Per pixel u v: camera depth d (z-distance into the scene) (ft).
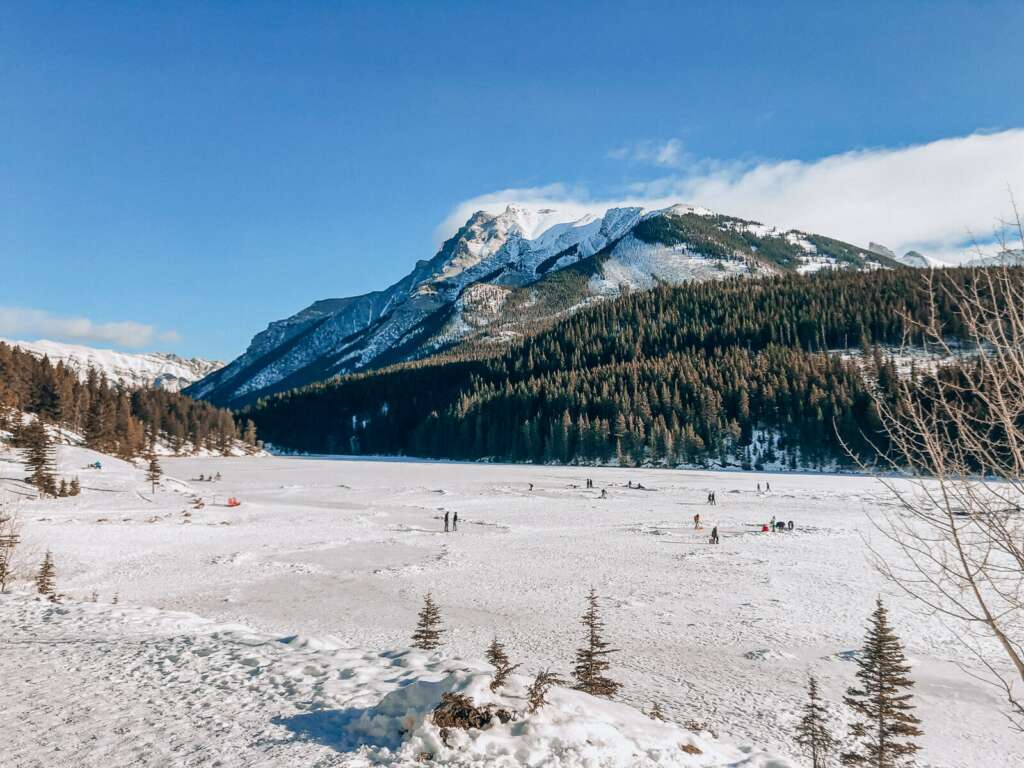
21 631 45.34
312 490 254.06
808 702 52.11
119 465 240.94
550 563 112.47
